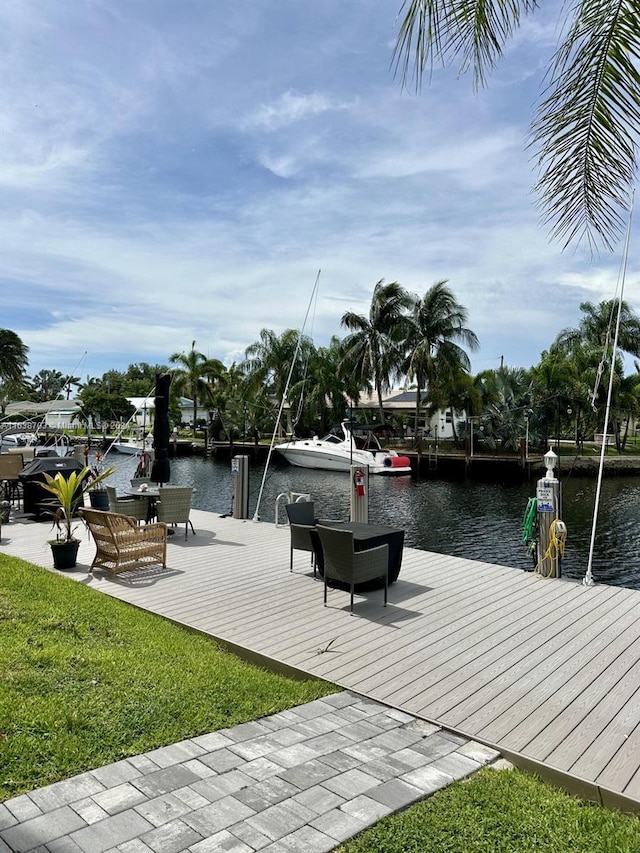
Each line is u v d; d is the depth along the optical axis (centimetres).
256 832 207
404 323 3434
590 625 465
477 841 208
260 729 290
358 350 3522
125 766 249
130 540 600
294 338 3688
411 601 527
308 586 570
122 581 580
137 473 1487
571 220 255
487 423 3316
